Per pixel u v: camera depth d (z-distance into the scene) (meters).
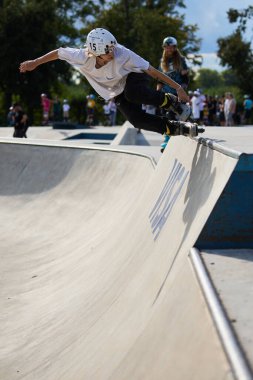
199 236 3.69
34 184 12.85
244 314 2.60
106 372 3.74
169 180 5.96
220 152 4.40
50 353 5.05
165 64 6.88
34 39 38.69
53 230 10.30
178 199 5.04
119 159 11.29
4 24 37.44
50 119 34.06
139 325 3.83
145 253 5.16
